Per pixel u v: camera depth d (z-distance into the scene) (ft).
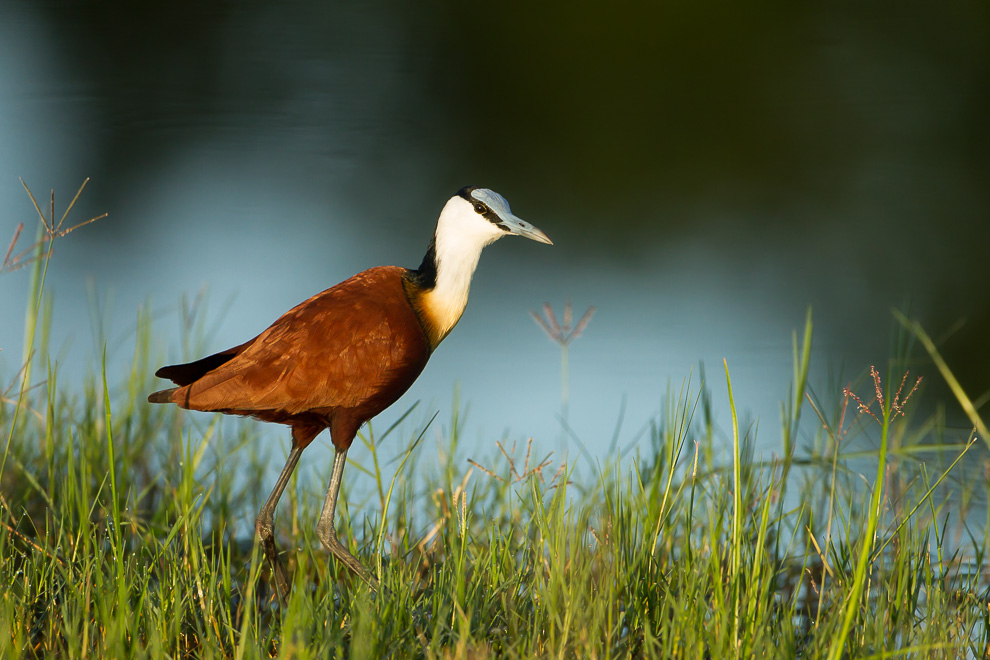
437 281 25.44
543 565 22.07
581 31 83.97
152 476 31.17
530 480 24.88
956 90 70.59
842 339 41.68
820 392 37.19
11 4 85.35
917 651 19.03
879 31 80.02
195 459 28.35
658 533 22.38
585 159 63.16
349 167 60.64
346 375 23.94
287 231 51.44
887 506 26.71
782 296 46.26
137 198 54.90
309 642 18.86
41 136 61.21
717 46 80.28
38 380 34.60
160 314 40.60
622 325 43.68
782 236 53.47
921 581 24.00
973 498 30.32
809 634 21.04
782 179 60.70
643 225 55.31
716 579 19.12
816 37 79.10
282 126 66.28
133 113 66.18
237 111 68.03
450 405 37.14
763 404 36.60
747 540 22.07
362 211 54.39
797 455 32.55
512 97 72.69
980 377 38.78
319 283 45.65
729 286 47.65
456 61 78.07
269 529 24.17
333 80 73.97
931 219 54.60
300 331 24.02
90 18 84.43
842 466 30.32
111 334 40.57
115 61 75.46
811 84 73.05
